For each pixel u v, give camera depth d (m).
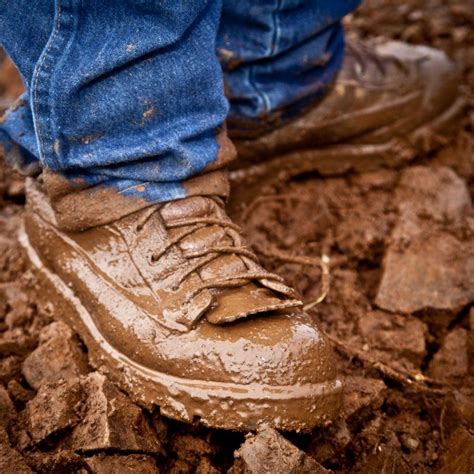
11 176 2.24
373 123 2.21
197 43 1.53
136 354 1.44
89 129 1.48
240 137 2.02
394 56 2.30
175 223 1.51
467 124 2.49
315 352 1.38
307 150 2.20
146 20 1.46
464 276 1.88
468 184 2.32
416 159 2.35
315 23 1.89
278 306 1.38
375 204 2.20
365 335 1.80
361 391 1.60
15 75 2.86
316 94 2.08
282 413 1.33
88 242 1.60
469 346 1.73
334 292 1.92
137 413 1.42
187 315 1.38
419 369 1.75
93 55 1.43
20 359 1.67
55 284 1.70
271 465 1.28
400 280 1.88
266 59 1.91
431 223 2.09
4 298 1.81
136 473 1.35
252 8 1.80
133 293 1.48
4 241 2.01
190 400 1.36
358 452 1.51
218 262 1.47
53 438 1.41
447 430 1.58
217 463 1.46
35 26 1.45
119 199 1.54
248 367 1.34
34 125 1.49
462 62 2.91
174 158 1.54
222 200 1.65
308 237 2.11
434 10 3.32
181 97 1.54
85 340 1.60
